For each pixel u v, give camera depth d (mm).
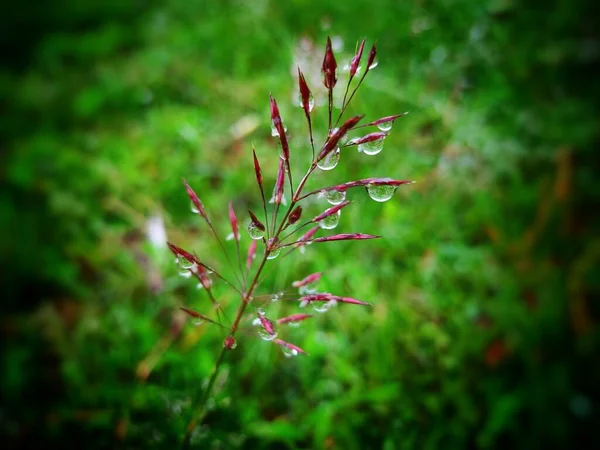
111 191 158
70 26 241
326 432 110
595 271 141
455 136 154
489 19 172
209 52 196
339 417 114
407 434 114
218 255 137
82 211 157
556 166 157
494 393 122
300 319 81
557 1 195
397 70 168
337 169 144
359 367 120
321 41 170
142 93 186
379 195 74
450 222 143
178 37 203
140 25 230
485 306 133
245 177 149
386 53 170
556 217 149
